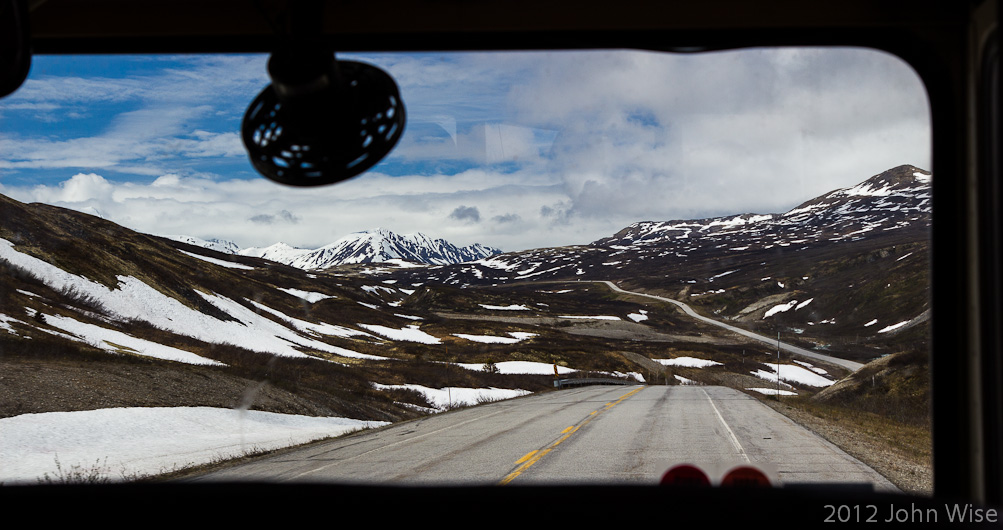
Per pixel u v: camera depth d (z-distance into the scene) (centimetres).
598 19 302
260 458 1393
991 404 268
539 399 3266
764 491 275
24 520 274
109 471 1234
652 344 6231
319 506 274
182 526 269
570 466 1068
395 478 984
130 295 6106
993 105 270
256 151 257
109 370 2705
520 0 305
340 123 246
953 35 287
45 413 1873
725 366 4875
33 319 4197
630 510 262
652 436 1464
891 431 1534
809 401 2841
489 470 1058
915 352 2366
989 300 271
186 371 3070
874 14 289
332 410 2780
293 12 244
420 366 5450
